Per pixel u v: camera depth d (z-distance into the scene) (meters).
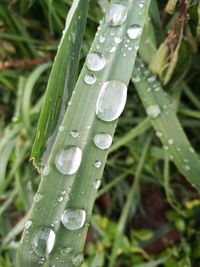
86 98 0.10
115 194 0.20
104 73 0.11
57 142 0.10
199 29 0.14
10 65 0.20
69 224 0.10
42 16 0.20
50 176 0.10
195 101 0.18
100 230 0.19
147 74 0.16
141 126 0.17
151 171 0.19
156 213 0.20
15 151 0.20
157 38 0.16
